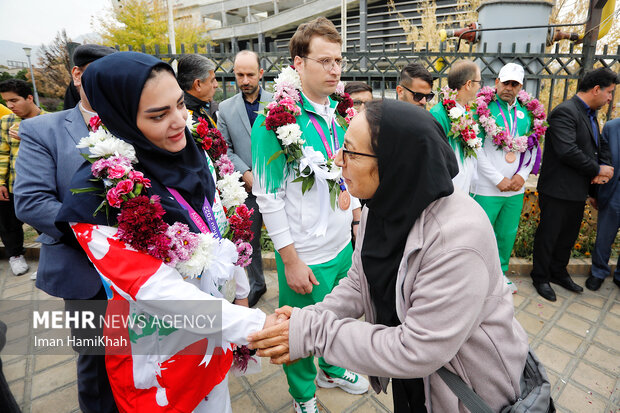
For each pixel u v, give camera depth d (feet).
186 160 4.17
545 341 9.00
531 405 3.31
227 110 10.34
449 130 9.87
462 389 3.30
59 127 5.66
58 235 5.21
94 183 3.57
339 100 7.02
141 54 3.62
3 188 11.92
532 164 11.03
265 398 7.36
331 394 7.43
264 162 5.82
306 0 86.58
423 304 3.08
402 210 3.19
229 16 102.32
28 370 7.98
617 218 10.77
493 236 3.24
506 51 15.69
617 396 7.34
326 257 6.22
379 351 3.22
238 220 4.92
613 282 11.76
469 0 28.71
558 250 11.37
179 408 4.00
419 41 30.12
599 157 10.76
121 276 3.45
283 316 4.02
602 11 13.96
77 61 5.61
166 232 3.53
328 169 5.92
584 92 10.52
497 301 3.33
